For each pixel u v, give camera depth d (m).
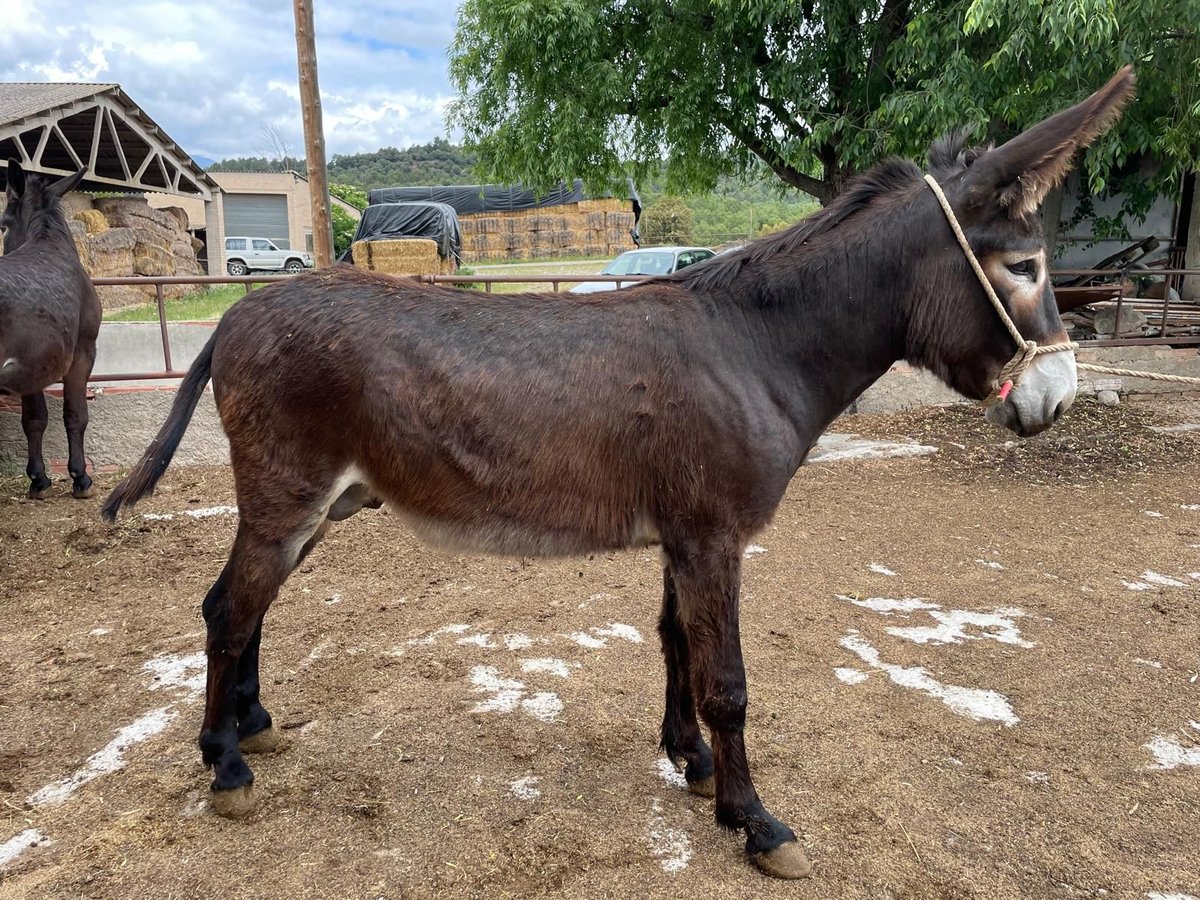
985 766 2.68
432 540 2.34
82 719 2.93
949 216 2.19
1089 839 2.34
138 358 9.62
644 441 2.19
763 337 2.28
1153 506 5.46
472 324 2.24
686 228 34.56
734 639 2.23
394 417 2.19
